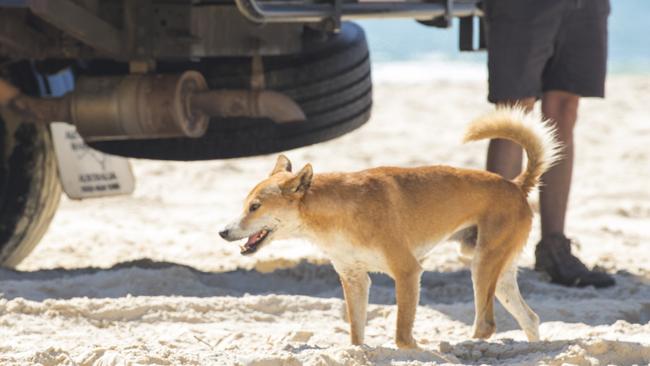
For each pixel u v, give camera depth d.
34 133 13.79
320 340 10.41
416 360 9.12
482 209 9.98
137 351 8.96
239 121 13.03
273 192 9.48
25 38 12.36
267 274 13.75
